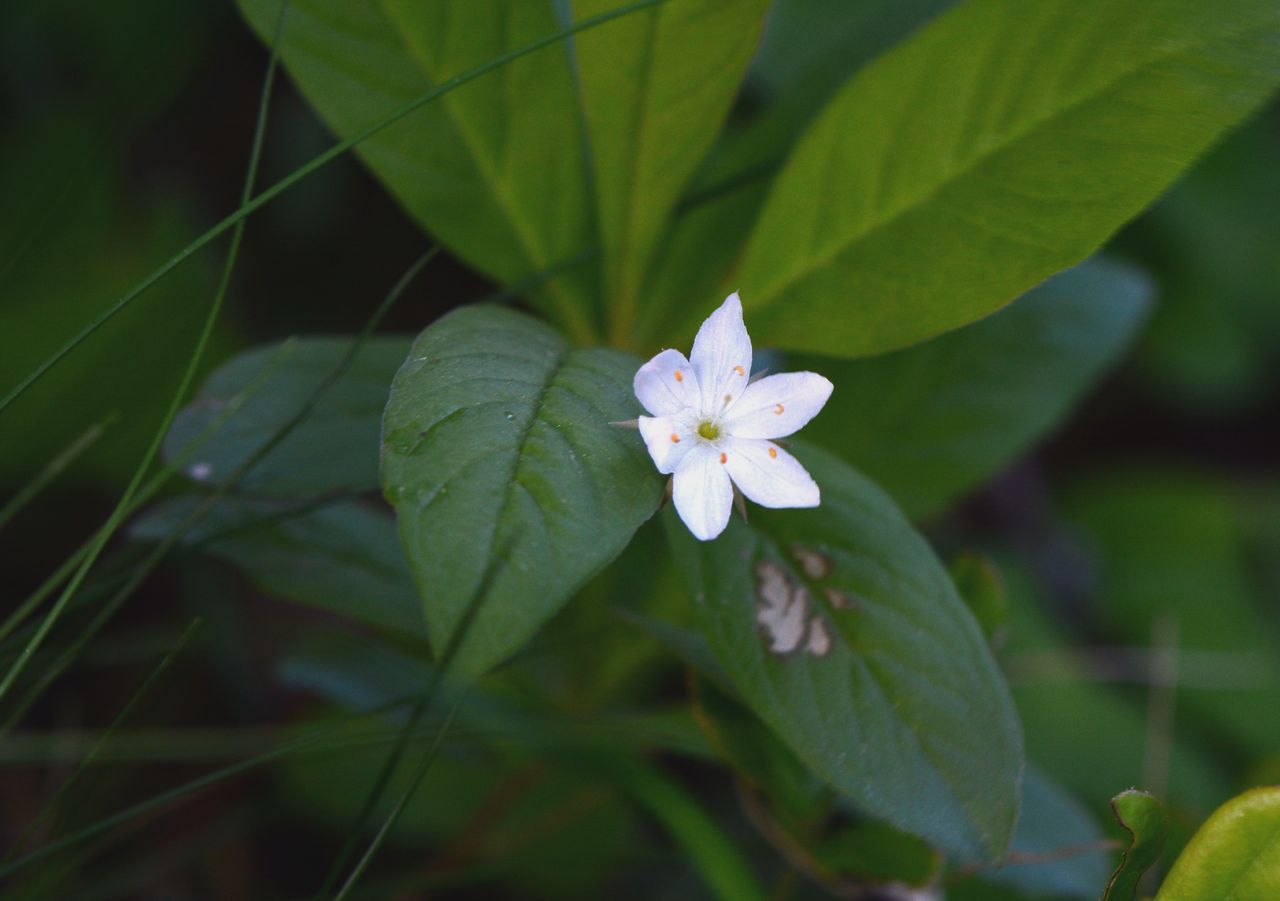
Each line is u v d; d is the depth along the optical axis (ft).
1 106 0.82
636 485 0.57
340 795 0.73
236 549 0.67
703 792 0.78
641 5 0.63
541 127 0.67
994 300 0.63
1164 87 0.62
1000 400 0.71
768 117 0.71
